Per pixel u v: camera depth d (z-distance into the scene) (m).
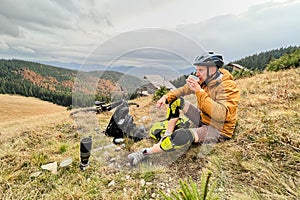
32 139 3.31
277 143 2.35
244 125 2.88
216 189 1.86
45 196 1.96
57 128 3.78
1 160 2.58
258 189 1.80
